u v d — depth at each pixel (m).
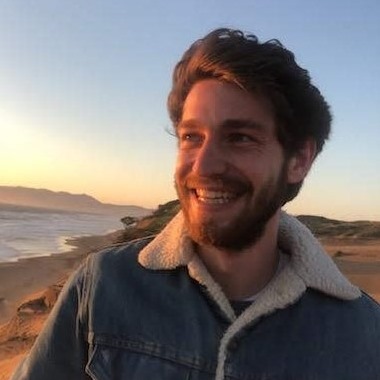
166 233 0.54
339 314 0.52
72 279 0.56
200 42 0.51
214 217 0.49
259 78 0.49
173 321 0.50
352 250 9.44
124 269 0.54
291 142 0.51
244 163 0.49
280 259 0.53
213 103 0.49
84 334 0.53
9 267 9.96
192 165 0.50
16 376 0.55
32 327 4.26
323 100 0.54
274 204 0.51
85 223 37.72
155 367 0.50
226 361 0.49
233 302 0.52
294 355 0.50
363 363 0.51
